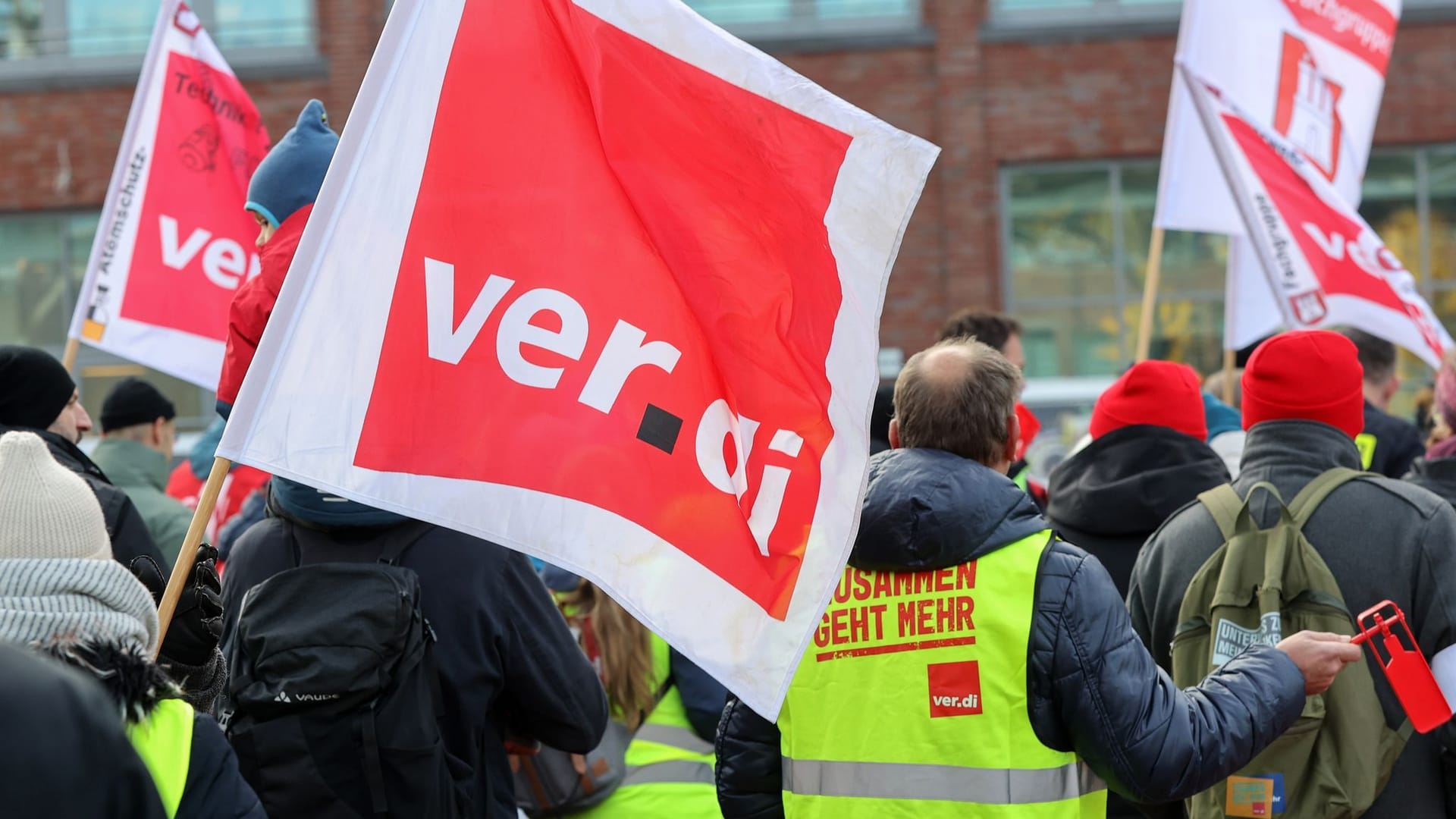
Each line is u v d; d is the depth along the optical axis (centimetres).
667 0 329
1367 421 657
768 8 1830
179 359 630
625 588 310
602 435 315
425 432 311
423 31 322
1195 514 404
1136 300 1827
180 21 639
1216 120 629
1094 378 1830
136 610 245
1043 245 1834
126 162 627
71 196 1822
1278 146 630
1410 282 638
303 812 322
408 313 314
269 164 376
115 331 619
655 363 320
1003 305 1828
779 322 322
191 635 316
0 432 471
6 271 1850
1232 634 375
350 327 311
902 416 345
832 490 314
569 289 321
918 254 1817
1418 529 370
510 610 354
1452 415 514
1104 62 1809
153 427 659
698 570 312
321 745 322
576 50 328
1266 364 398
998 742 318
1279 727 331
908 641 327
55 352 1848
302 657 320
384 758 325
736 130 325
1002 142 1816
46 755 160
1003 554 324
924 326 1816
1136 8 1808
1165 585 403
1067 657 316
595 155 326
